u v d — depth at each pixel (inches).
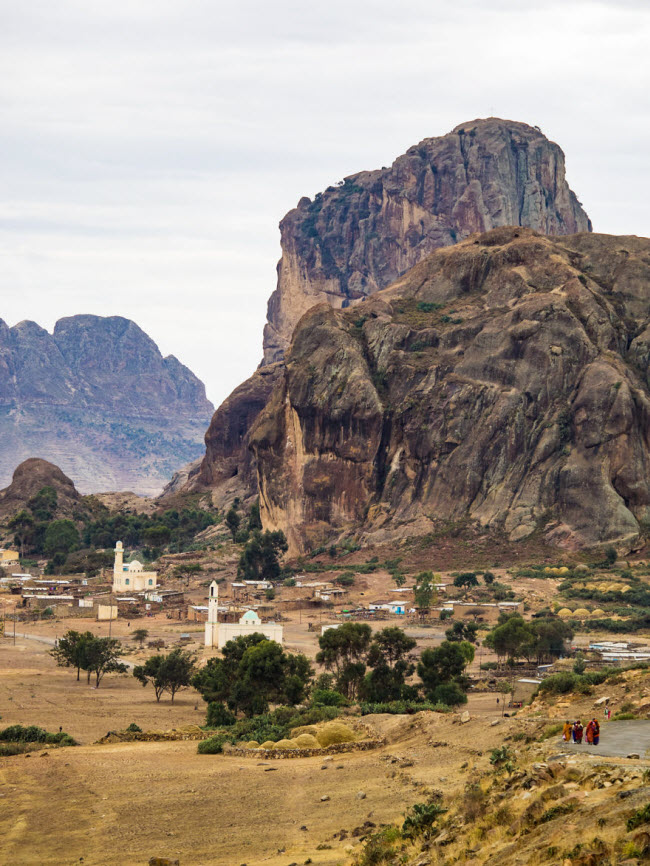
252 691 4948.3
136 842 2281.0
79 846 2274.9
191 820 2420.0
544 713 3080.7
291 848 2129.7
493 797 1878.7
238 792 2628.0
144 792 2684.5
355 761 2837.1
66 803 2618.1
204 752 3225.9
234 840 2241.6
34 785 2817.4
